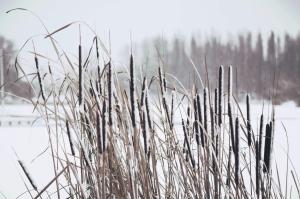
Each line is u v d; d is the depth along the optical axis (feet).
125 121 4.84
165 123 5.36
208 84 5.16
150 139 5.01
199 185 5.20
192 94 5.29
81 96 4.55
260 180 5.20
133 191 4.61
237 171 4.91
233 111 5.11
